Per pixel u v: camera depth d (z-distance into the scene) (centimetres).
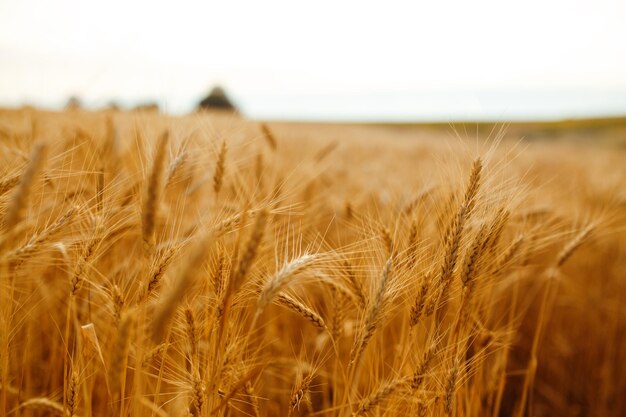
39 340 300
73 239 205
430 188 291
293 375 299
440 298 196
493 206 211
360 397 241
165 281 188
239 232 161
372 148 1275
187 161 210
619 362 448
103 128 390
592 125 6147
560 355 454
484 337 277
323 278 193
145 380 204
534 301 473
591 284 524
